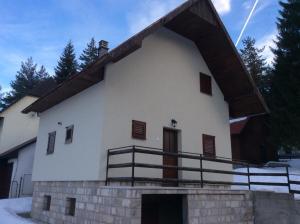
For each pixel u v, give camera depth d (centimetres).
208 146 1309
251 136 2631
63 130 1203
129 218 774
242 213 1118
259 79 3406
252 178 1841
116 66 1037
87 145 1016
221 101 1449
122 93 1035
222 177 1339
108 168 940
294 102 2255
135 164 845
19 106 2412
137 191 799
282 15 2536
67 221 1044
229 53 1341
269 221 1109
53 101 1277
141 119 1077
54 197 1168
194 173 1215
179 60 1292
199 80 1363
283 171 2083
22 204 1475
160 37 1236
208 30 1298
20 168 1864
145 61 1144
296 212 1033
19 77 5294
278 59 2441
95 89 1042
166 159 1148
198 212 958
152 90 1141
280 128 2322
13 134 2330
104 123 965
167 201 1093
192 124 1266
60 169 1158
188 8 1147
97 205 907
